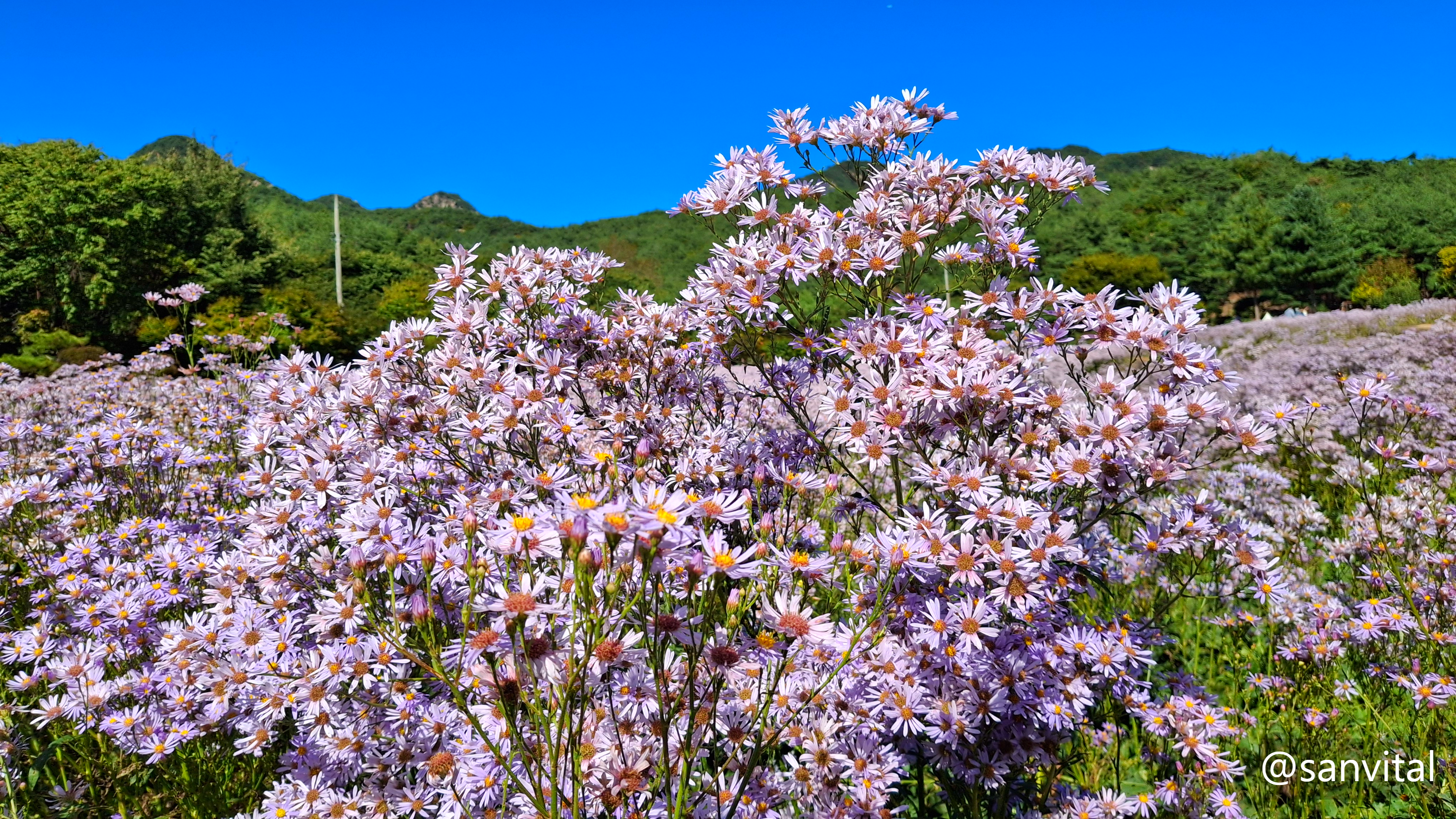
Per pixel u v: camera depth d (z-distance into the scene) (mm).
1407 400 4957
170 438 5184
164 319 18453
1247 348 12844
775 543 2387
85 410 6449
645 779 1813
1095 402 2578
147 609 3373
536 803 1587
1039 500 2670
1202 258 45844
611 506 1468
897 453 2945
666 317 3643
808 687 2242
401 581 2533
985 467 2531
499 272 3594
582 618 1717
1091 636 2635
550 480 2500
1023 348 2766
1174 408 2496
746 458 3287
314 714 2500
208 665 2748
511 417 3051
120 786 2811
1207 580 3932
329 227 72062
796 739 2270
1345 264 40125
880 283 3129
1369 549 4184
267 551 2918
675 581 1822
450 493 3180
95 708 2895
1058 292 2676
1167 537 2844
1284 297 41781
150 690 2861
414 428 3289
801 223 3219
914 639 2367
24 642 3229
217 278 33875
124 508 4449
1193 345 2541
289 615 2732
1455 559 3740
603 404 3684
